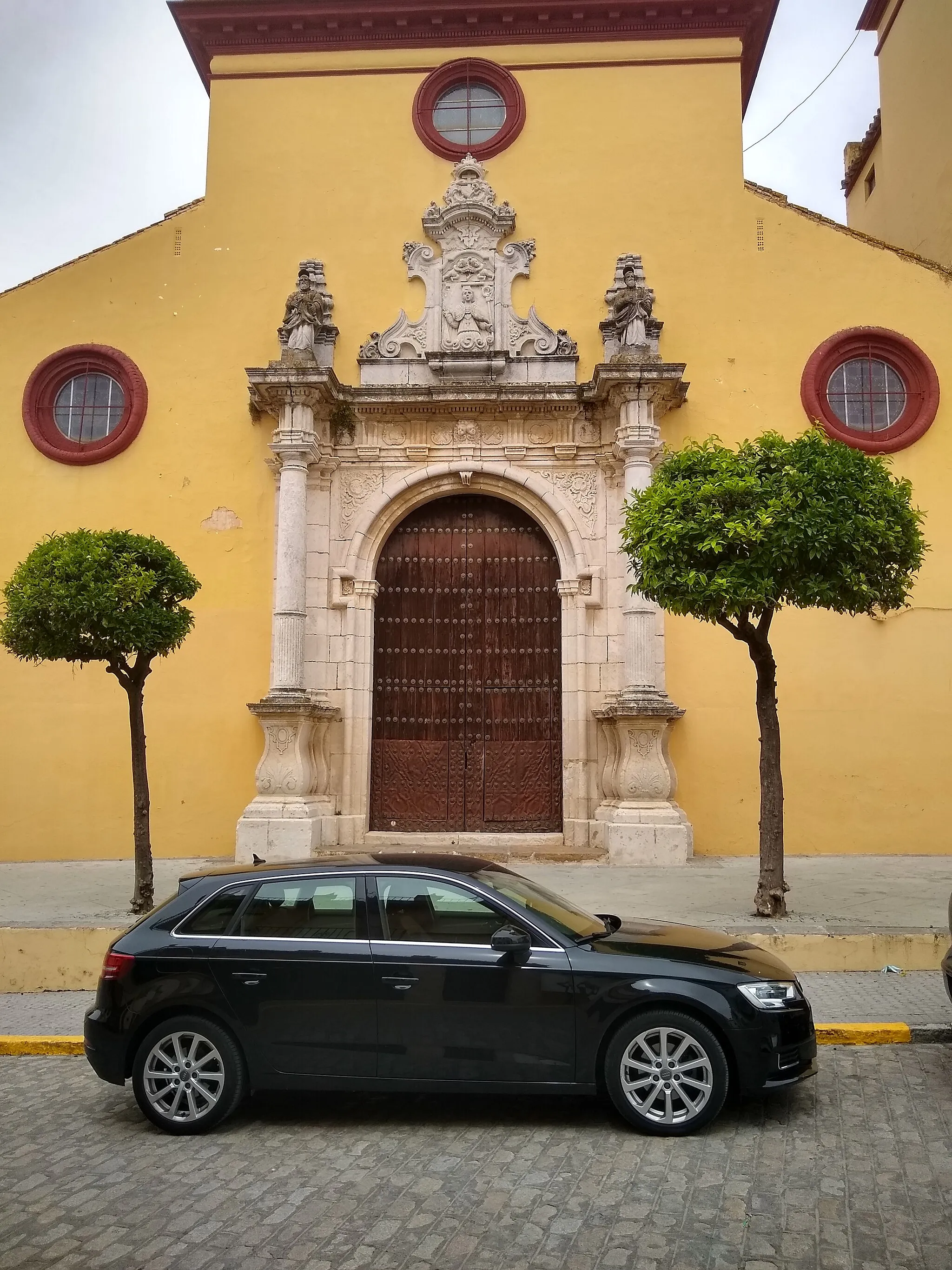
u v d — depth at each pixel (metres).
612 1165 4.87
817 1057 6.12
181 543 14.55
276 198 15.41
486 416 14.59
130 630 9.48
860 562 8.64
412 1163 4.96
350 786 14.02
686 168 15.22
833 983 7.88
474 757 14.45
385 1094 6.02
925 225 17.34
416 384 14.70
